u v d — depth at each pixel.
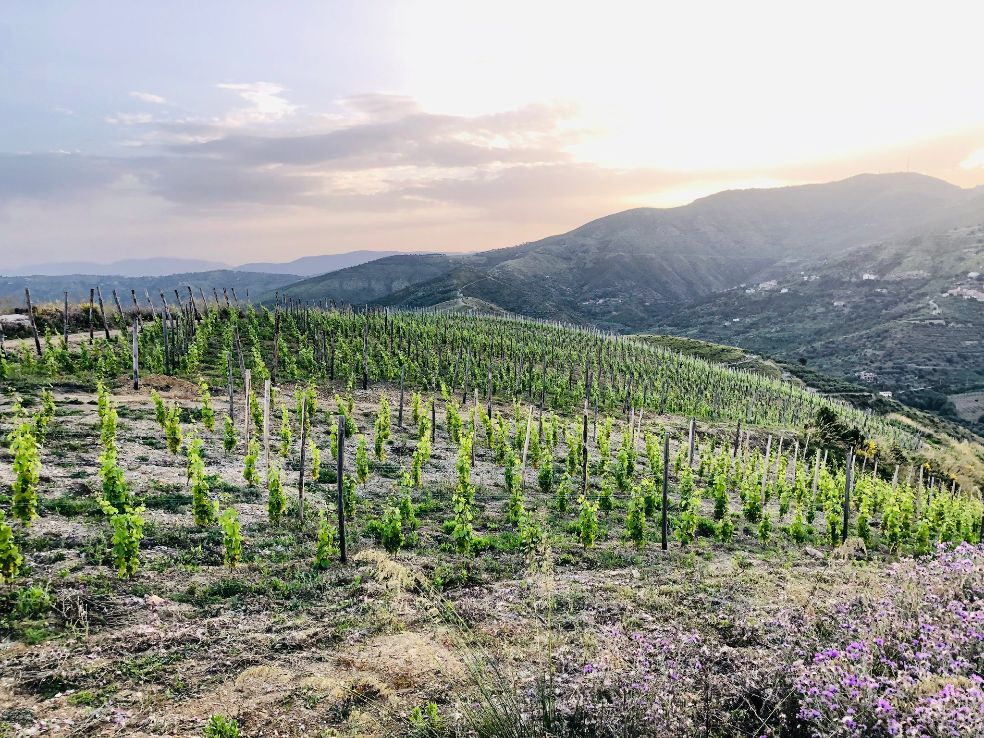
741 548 22.61
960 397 159.75
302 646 11.04
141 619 11.41
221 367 42.00
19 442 13.99
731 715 7.19
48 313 55.16
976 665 6.98
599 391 63.53
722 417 68.88
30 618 10.86
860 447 57.59
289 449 27.89
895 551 26.48
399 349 60.34
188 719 8.57
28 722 8.16
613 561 18.47
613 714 7.22
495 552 18.42
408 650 10.88
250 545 16.33
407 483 22.06
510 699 8.23
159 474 20.62
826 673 6.86
